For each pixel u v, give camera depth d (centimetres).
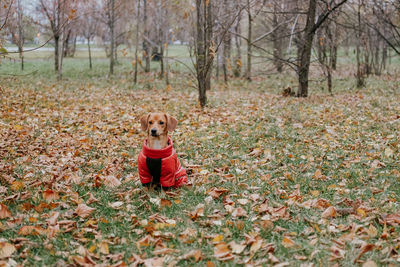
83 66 2531
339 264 321
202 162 607
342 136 732
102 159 618
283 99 1274
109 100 1232
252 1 1184
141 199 461
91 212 416
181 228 386
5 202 434
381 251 332
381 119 858
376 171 543
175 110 1047
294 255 334
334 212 407
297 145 678
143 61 2967
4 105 1034
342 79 1925
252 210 429
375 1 1424
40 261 323
